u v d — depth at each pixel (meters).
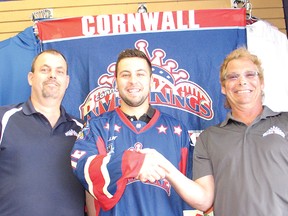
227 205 1.62
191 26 2.42
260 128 1.73
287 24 2.78
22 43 2.41
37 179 1.79
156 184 1.74
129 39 2.39
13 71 2.37
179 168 1.79
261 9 2.82
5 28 2.77
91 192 1.55
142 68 1.83
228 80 1.85
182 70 2.38
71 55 2.38
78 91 2.34
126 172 1.45
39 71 2.01
